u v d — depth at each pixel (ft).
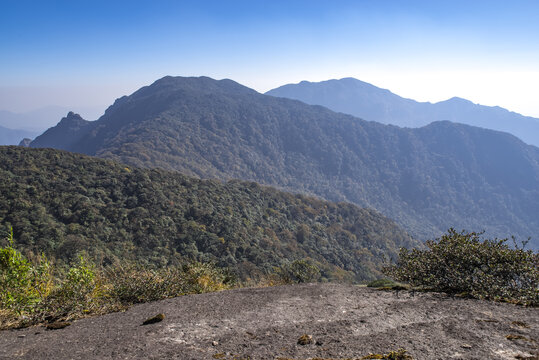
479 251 12.25
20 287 11.10
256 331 8.59
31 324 10.36
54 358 7.29
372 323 8.85
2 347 8.16
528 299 10.40
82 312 11.43
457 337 7.59
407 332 8.05
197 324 9.26
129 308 11.91
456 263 12.67
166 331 8.73
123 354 7.27
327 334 8.14
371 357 6.66
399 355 6.60
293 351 7.16
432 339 7.54
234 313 10.28
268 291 13.30
